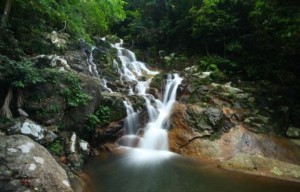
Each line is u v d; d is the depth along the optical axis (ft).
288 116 32.17
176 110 32.89
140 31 62.69
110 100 29.63
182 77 40.55
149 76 45.06
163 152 28.58
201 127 29.78
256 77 38.78
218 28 43.19
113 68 41.93
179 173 23.36
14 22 28.07
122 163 24.99
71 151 21.44
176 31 56.80
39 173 15.26
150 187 20.38
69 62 33.01
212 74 39.37
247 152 26.91
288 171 23.75
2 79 20.39
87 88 25.91
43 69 23.62
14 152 15.70
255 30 39.42
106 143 28.68
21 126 18.98
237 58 42.52
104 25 38.17
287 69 37.17
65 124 23.32
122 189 19.77
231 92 35.12
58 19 33.63
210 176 22.94
